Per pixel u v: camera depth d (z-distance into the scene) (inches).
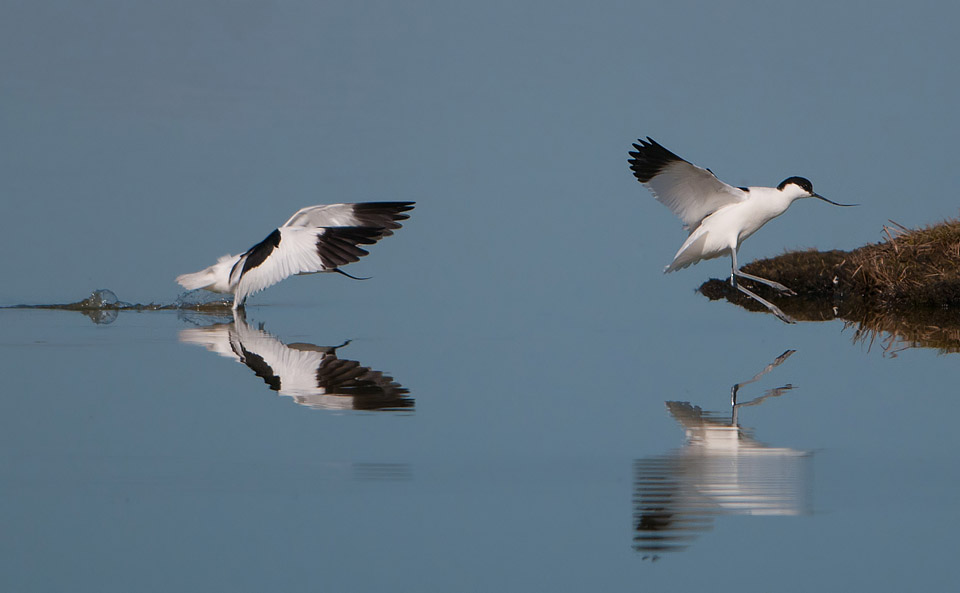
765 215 725.9
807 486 425.7
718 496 418.6
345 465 450.9
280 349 684.1
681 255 735.7
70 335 728.3
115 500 410.3
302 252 757.3
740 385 594.6
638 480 433.7
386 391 576.4
